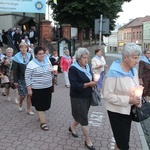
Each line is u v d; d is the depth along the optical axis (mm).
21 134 6078
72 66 5293
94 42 36875
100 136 6125
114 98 3846
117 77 3855
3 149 5285
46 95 6305
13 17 29859
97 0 25688
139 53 3781
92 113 7980
